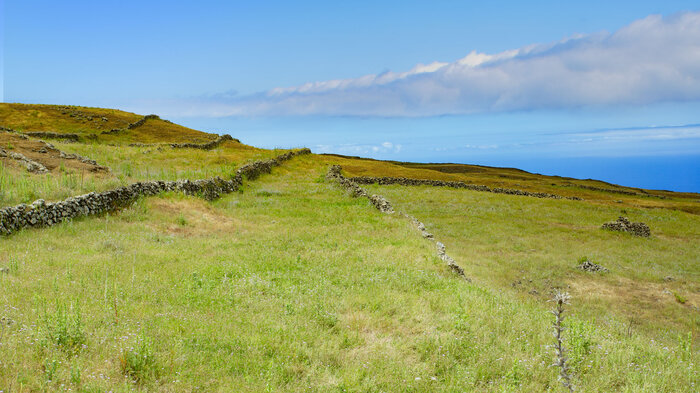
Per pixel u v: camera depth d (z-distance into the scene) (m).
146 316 9.30
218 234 20.73
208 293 11.70
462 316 10.51
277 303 11.49
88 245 15.66
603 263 25.41
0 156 26.41
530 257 25.78
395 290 13.32
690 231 39.38
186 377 7.08
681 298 19.78
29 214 16.59
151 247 16.59
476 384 7.77
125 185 23.52
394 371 7.95
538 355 8.77
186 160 46.34
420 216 37.09
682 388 7.89
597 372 8.33
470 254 25.69
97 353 7.30
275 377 7.35
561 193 63.66
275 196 32.94
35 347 7.04
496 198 48.28
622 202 58.81
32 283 10.62
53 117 69.00
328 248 18.70
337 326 10.12
